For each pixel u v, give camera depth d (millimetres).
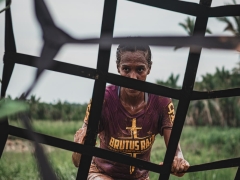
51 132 10016
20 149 6133
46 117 11172
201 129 12820
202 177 4902
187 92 1377
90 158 1465
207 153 8398
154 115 2400
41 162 571
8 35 902
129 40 580
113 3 1149
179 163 1919
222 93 1373
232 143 8898
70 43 569
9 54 944
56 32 568
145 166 1527
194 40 574
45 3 571
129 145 2404
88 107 2266
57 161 5773
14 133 1173
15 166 4969
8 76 946
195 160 7352
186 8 1088
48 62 572
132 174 2473
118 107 2363
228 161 1578
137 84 1310
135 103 2357
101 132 2459
